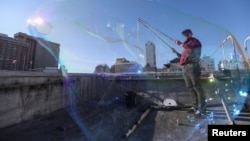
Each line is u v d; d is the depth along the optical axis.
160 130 2.88
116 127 3.18
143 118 3.67
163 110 4.46
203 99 3.53
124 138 2.55
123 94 6.28
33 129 3.11
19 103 3.52
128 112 4.50
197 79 3.45
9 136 2.76
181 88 5.40
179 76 5.70
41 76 4.22
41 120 3.76
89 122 3.59
